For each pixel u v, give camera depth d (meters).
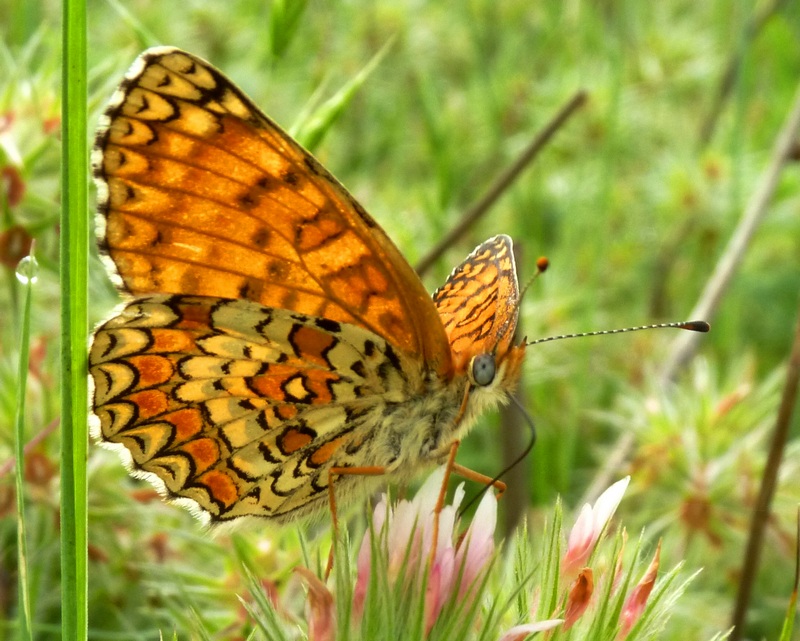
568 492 0.26
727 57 0.37
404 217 0.26
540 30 0.38
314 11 0.34
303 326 0.21
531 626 0.20
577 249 0.31
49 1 0.29
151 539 0.23
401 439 0.21
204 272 0.20
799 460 0.24
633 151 0.34
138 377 0.21
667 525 0.24
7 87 0.23
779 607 0.24
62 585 0.19
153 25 0.32
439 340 0.21
